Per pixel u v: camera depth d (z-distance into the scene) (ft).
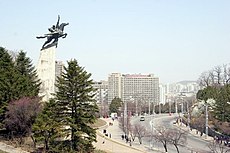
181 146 334.03
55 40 368.48
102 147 292.20
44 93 351.46
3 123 262.67
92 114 250.78
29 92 280.51
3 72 277.03
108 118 645.92
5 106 259.80
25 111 253.24
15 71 289.74
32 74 327.47
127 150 290.15
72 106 245.24
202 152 292.40
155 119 654.53
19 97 267.80
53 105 245.45
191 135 410.31
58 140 255.70
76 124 242.78
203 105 476.95
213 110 443.32
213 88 533.55
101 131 414.62
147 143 358.84
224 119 392.68
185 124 524.93
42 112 245.65
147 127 490.08
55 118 243.40
